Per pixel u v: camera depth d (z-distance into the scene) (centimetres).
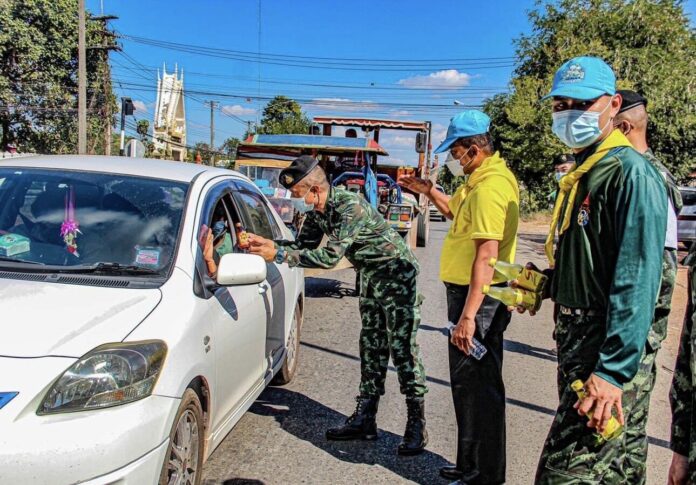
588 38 2436
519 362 613
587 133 231
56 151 3198
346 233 365
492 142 340
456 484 344
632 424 265
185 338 279
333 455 387
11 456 217
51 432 224
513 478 370
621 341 202
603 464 220
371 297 402
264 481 351
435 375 558
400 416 460
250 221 436
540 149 2464
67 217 338
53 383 232
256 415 445
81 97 2456
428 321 771
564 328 233
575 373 225
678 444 211
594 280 220
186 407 280
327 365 569
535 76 2634
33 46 2664
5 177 365
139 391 246
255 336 387
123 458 232
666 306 284
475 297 310
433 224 2781
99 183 362
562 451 224
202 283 322
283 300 468
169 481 270
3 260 311
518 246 1731
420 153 1342
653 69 2088
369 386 410
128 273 305
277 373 497
